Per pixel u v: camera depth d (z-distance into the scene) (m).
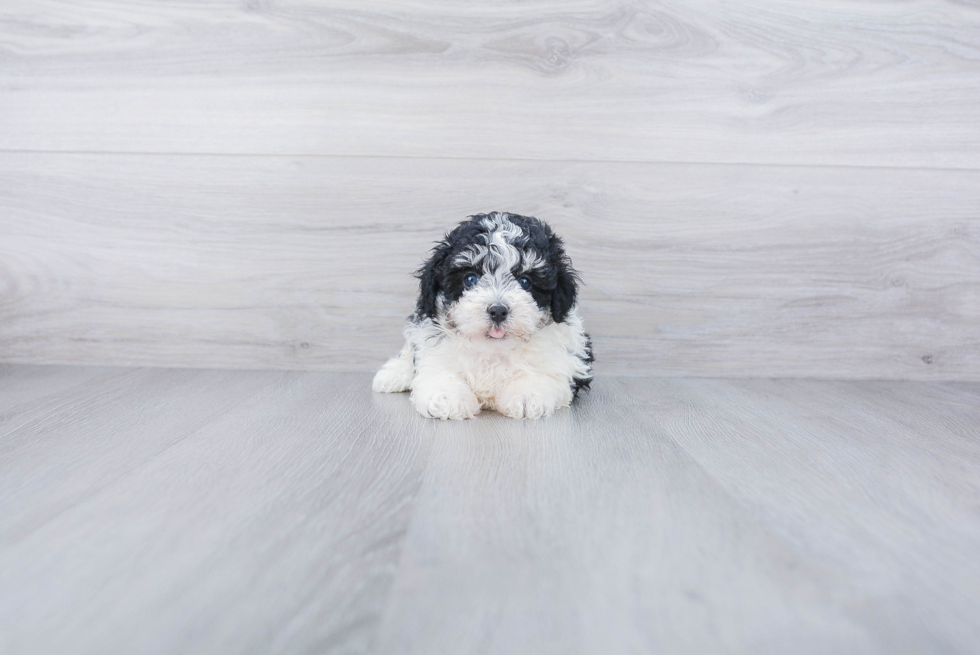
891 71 2.10
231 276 2.15
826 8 2.08
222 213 2.13
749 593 0.78
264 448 1.33
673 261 2.15
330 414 1.63
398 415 1.64
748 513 1.03
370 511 1.01
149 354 2.18
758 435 1.49
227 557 0.85
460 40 2.07
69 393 1.81
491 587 0.78
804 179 2.13
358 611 0.72
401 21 2.06
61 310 2.17
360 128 2.10
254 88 2.09
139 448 1.32
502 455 1.31
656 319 2.17
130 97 2.09
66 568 0.81
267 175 2.11
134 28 2.07
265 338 2.18
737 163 2.12
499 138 2.10
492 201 2.12
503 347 1.69
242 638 0.67
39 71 2.08
